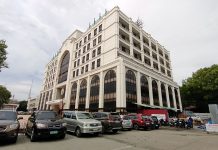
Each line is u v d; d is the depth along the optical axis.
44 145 8.65
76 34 52.09
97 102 33.59
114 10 36.66
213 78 44.47
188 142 10.40
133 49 37.97
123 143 9.82
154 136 13.12
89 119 12.83
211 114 18.36
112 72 31.98
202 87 47.00
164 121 25.70
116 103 28.73
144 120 18.89
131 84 31.56
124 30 36.81
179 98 51.44
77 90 41.41
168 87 46.84
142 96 33.69
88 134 13.05
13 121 9.38
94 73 36.38
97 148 8.18
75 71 46.03
